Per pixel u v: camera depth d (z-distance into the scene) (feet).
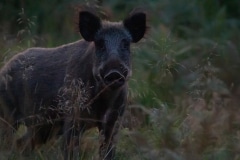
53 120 66.95
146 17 67.36
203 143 62.64
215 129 67.46
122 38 65.77
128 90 73.26
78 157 64.03
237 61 90.22
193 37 108.99
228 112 71.05
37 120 67.21
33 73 68.69
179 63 82.99
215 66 89.51
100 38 65.51
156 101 77.77
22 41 84.43
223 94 75.10
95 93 65.36
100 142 65.36
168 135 61.72
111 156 65.77
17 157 63.82
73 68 66.59
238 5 121.19
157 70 82.48
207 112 69.82
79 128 64.80
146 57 89.76
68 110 63.67
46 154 65.41
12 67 69.97
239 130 70.49
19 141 67.82
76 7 67.82
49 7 109.29
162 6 113.80
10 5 110.63
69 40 96.78
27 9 109.91
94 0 80.12
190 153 61.21
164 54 77.25
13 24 107.76
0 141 66.49
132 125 72.59
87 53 66.03
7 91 69.56
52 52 69.41
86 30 66.28
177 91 84.07
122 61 64.34
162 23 108.37
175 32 105.09
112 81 62.49
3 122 69.31
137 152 66.59
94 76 64.54
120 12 111.55
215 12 116.88
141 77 84.89
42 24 107.45
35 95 68.44
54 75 67.77
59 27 106.73
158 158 61.26
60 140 66.49
